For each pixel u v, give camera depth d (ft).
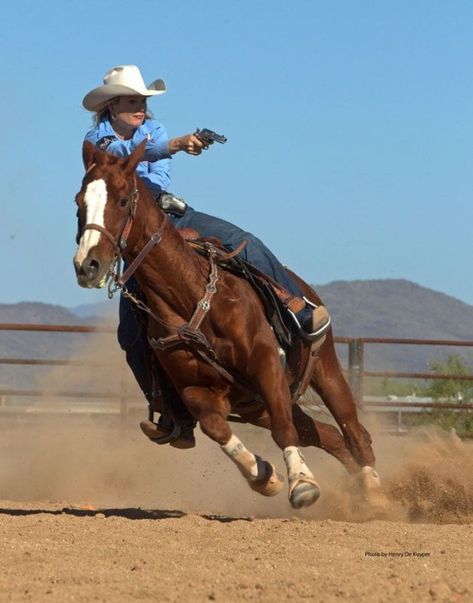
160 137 39.34
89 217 33.96
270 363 36.35
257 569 29.04
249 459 36.24
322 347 42.47
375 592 26.25
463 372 125.49
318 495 35.99
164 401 39.27
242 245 38.55
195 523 36.83
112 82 39.34
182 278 35.86
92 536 33.96
